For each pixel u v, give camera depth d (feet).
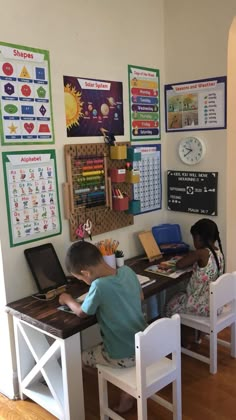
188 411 6.91
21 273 7.30
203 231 8.23
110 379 6.25
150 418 6.79
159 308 10.12
